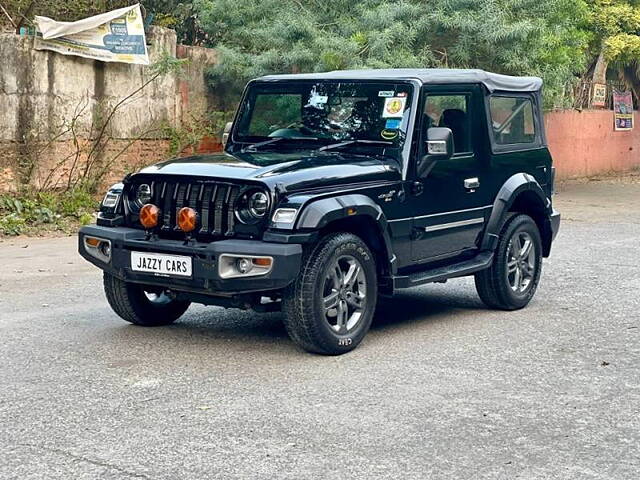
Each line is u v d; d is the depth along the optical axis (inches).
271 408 247.6
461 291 409.1
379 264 313.7
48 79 600.1
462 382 273.3
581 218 677.9
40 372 277.7
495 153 355.3
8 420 236.8
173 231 296.4
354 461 213.2
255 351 302.8
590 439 229.9
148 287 317.7
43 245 519.8
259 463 211.2
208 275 282.8
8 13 647.8
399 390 264.5
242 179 284.7
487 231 353.1
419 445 223.6
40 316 349.1
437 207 330.0
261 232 283.7
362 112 329.4
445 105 335.3
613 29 912.3
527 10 728.3
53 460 211.9
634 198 828.0
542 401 257.6
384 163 316.5
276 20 691.4
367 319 305.4
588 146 1031.6
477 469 210.2
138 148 657.6
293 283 286.4
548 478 206.4
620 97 1081.4
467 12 691.4
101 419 238.2
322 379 273.3
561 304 381.1
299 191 287.9
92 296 385.4
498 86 359.3
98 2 668.7
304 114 339.3
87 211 603.8
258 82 350.3
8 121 583.8
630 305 379.6
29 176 594.6
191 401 252.5
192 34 797.2
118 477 203.0
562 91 809.5
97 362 288.7
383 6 684.1
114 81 637.3
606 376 282.0
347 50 666.8
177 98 683.4
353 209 292.7
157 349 304.2
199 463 210.8
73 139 616.4
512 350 309.9
